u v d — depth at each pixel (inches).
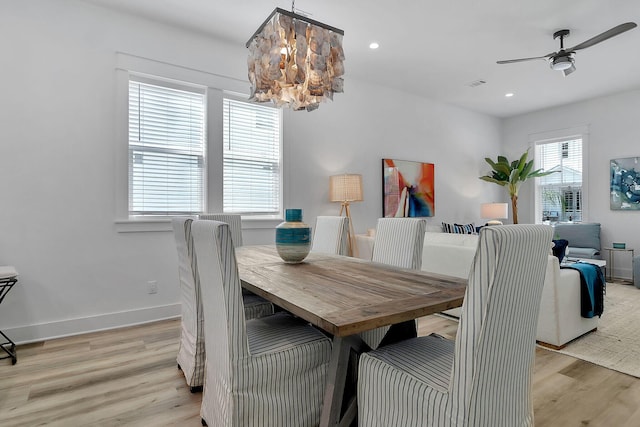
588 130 217.9
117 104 118.7
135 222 121.0
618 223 205.5
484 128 248.7
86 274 113.5
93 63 115.1
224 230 50.8
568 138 229.8
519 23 128.1
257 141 150.6
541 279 45.5
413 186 205.8
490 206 220.7
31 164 105.9
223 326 52.6
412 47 146.7
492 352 38.9
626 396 74.4
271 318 71.1
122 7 117.4
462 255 116.0
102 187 116.2
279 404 54.3
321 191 168.7
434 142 218.7
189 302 79.0
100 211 115.8
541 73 175.0
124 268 119.8
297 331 62.7
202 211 136.6
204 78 135.6
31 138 106.0
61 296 109.7
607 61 159.2
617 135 205.8
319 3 115.2
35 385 79.0
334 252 108.0
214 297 55.2
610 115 208.5
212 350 59.2
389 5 116.8
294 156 159.5
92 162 114.7
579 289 105.6
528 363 47.3
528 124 247.8
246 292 94.4
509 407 43.9
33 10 106.7
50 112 108.6
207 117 136.4
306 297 51.8
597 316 112.2
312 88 84.5
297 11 119.4
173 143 131.4
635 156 198.5
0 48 102.6
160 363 90.4
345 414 55.4
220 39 138.9
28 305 105.2
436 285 59.8
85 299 113.3
